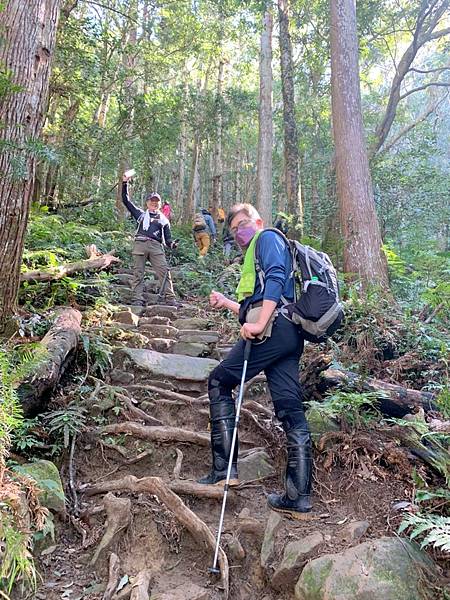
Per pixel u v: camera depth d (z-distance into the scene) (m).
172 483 2.64
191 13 15.16
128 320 5.04
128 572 2.21
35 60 3.51
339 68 7.45
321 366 3.38
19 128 3.43
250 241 2.66
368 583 1.92
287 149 10.59
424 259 6.20
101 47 11.70
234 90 16.14
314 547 2.18
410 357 3.90
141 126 12.61
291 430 2.50
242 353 2.60
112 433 3.05
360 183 6.98
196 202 19.61
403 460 2.63
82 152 10.94
